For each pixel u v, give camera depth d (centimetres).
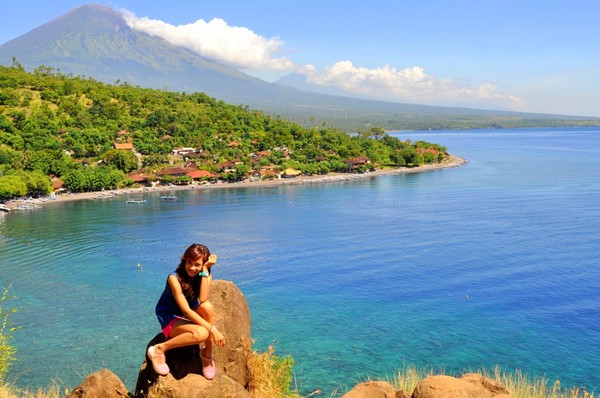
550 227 9756
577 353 4378
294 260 8038
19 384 3888
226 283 1197
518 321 5178
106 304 5978
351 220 11444
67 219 12238
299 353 4541
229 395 978
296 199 15238
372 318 5412
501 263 7362
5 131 19125
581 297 5794
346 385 3878
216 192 17362
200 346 1013
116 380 1126
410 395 1145
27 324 5291
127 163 18875
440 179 19050
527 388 2381
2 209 13625
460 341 4728
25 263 8044
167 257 8381
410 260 7775
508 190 15138
